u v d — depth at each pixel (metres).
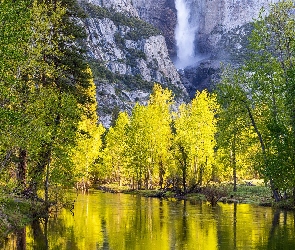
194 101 51.78
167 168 55.66
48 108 25.88
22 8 19.67
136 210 32.06
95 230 22.94
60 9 29.25
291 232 21.61
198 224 24.56
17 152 25.16
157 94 60.56
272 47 34.38
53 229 23.28
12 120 18.50
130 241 19.80
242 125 38.59
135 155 57.56
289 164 30.52
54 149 27.98
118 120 69.56
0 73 18.50
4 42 18.20
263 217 27.20
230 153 47.38
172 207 34.19
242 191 45.09
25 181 26.45
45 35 25.47
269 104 34.69
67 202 29.55
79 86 33.25
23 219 24.00
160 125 56.97
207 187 46.66
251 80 35.25
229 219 26.45
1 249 18.36
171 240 19.86
